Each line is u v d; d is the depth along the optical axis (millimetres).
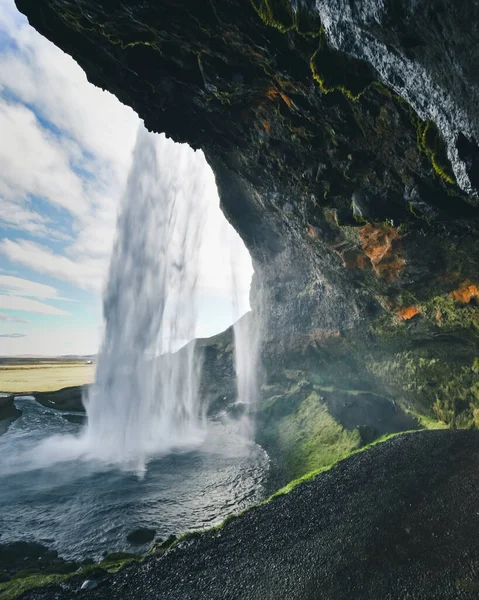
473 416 13508
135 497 14719
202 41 8703
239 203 26125
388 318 16859
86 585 7961
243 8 7449
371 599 6523
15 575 8852
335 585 7016
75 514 13180
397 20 4562
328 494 10766
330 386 24188
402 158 8672
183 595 7402
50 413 32531
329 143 10023
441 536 7770
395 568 7145
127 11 8188
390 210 10352
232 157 14805
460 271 11406
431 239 11008
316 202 12781
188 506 13820
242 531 9586
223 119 12141
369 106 8094
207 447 22734
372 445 13672
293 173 12453
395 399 18844
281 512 10250
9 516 12992
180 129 13406
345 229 13867
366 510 9414
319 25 6344
